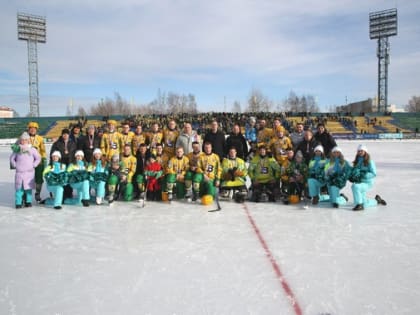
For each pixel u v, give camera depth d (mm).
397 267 4211
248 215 6809
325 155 9031
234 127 9250
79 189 7855
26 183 7598
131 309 3281
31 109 54719
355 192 7152
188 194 8078
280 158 8711
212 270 4133
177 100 77938
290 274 4016
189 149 8805
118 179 8031
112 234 5578
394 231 5656
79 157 7969
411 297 3488
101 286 3756
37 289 3719
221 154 8875
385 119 50500
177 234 5551
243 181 8195
